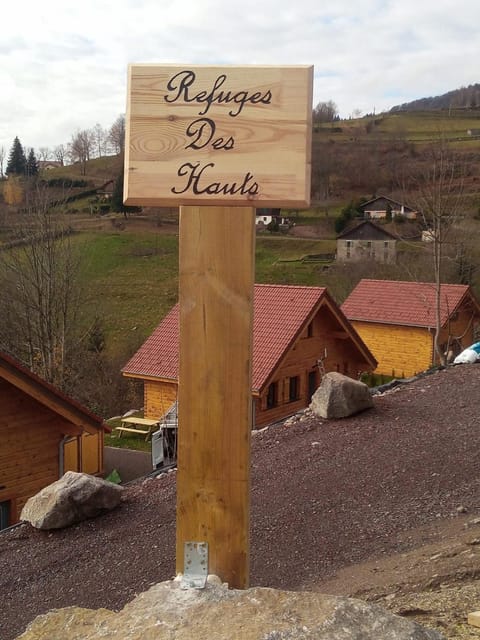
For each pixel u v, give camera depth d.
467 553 5.50
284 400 18.73
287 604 2.32
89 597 6.37
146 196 2.50
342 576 5.76
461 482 7.50
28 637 2.46
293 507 7.41
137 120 2.50
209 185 2.48
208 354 2.49
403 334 26.72
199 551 2.51
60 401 12.16
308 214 62.69
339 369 21.53
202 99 2.48
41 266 24.42
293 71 2.45
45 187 28.28
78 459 14.77
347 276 38.28
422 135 68.25
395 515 6.93
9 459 11.86
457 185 30.36
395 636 2.13
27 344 25.77
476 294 31.03
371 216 56.84
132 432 20.72
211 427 2.50
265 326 19.00
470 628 3.65
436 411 9.91
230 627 2.20
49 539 7.82
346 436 9.32
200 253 2.50
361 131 75.38
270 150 2.46
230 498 2.49
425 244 30.30
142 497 8.62
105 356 28.14
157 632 2.21
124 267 45.53
